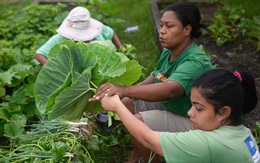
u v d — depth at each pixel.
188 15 3.08
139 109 3.64
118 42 4.68
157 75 3.39
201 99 2.28
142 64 5.47
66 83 2.54
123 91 2.71
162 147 2.32
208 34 6.15
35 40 5.27
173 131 3.25
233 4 7.11
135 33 6.46
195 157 2.26
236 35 5.93
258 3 7.07
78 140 3.32
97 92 2.62
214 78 2.27
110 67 2.62
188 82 2.99
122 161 3.73
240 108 2.32
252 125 4.17
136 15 7.06
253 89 2.85
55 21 5.85
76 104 2.68
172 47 3.17
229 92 2.24
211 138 2.27
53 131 3.45
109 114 2.77
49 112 2.58
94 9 6.48
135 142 3.27
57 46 2.67
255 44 5.67
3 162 3.04
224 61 5.49
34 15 5.93
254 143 2.42
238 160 2.26
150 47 6.02
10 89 4.39
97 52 2.66
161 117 3.26
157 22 6.16
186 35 3.14
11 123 3.64
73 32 4.15
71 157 3.05
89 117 3.72
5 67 4.63
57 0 7.55
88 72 2.48
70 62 2.53
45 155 3.03
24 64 4.59
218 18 6.23
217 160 2.26
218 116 2.30
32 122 4.04
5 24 5.77
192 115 2.36
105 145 3.77
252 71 5.23
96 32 4.24
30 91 4.08
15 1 8.05
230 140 2.27
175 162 2.29
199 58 3.08
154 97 2.87
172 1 7.25
